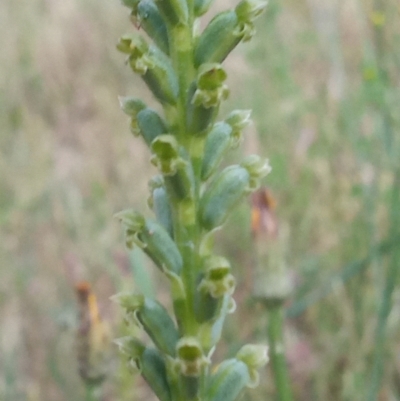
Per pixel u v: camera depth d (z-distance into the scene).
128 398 0.18
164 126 0.10
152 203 0.11
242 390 0.10
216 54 0.10
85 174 0.32
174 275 0.10
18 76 0.38
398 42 0.26
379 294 0.21
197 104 0.09
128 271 0.21
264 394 0.21
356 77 0.31
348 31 0.32
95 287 0.24
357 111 0.27
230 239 0.26
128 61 0.10
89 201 0.30
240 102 0.31
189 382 0.10
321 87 0.30
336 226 0.26
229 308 0.11
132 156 0.33
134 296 0.10
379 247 0.18
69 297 0.25
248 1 0.10
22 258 0.28
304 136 0.28
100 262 0.25
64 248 0.27
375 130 0.25
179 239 0.10
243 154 0.28
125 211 0.10
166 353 0.10
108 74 0.39
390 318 0.22
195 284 0.10
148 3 0.10
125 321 0.10
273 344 0.16
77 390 0.22
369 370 0.22
